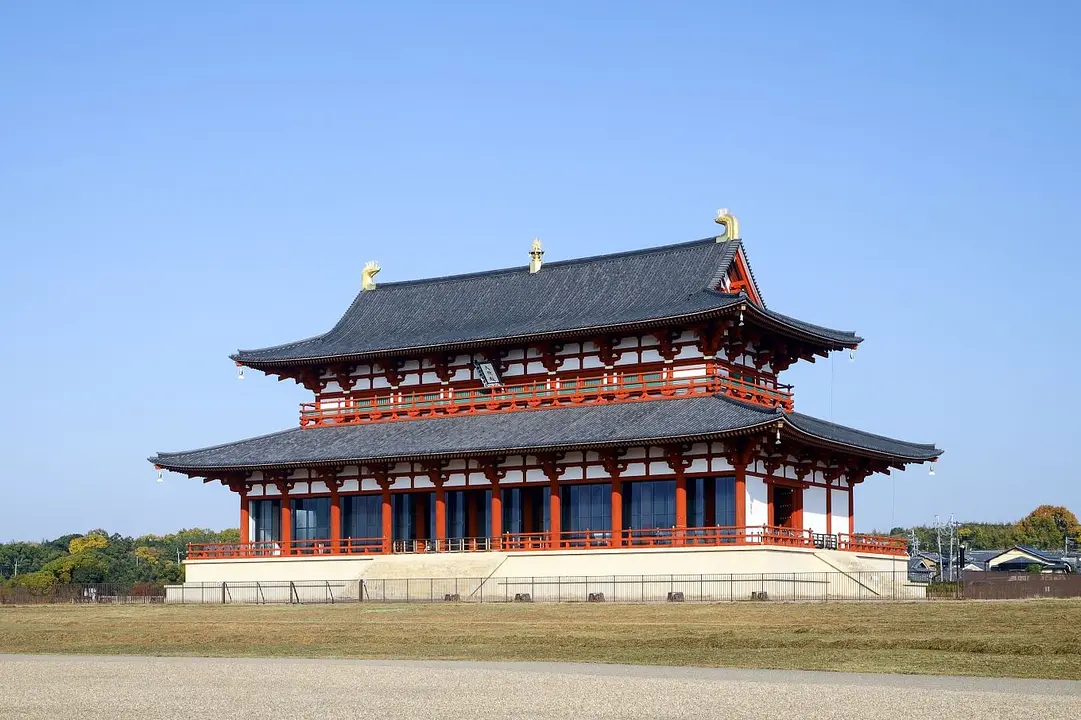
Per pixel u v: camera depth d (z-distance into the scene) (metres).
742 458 92.44
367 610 84.88
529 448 96.81
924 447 112.81
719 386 99.56
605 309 108.94
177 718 41.00
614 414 100.38
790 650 57.41
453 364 112.00
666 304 104.31
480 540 103.69
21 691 47.53
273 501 113.19
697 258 110.38
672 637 62.84
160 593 114.38
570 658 56.22
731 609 76.00
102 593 115.88
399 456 102.19
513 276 119.94
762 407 94.94
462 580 97.62
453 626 72.00
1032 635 59.09
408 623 74.62
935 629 62.84
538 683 47.22
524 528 102.25
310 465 106.31
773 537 92.75
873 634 61.75
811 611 72.94
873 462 109.81
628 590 92.88
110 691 47.16
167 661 57.78
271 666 54.59
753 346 106.31
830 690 44.41
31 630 78.69
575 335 103.25
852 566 96.12
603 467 98.44
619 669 51.72
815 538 99.44
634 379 103.25
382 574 102.19
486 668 52.56
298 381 118.69
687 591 90.81
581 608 80.50
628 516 97.88
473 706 42.19
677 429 92.50
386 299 124.69
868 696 42.91
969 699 41.94
